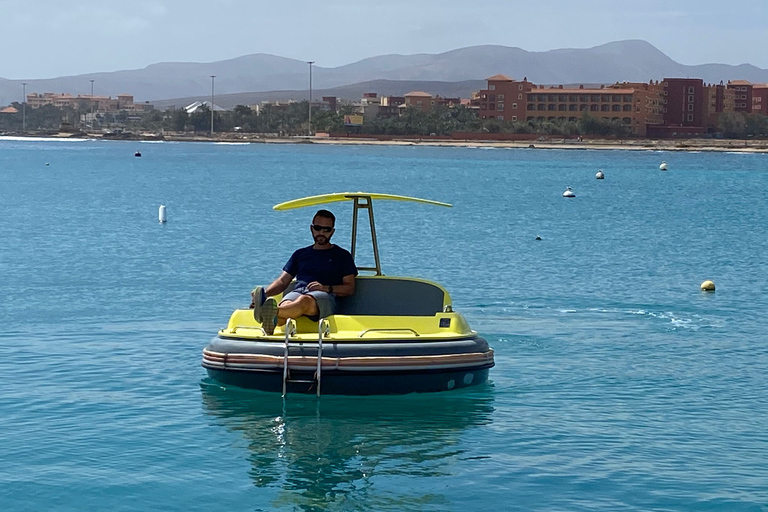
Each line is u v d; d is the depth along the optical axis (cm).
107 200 4753
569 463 891
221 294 1836
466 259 2477
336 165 10875
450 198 5491
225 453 910
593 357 1326
